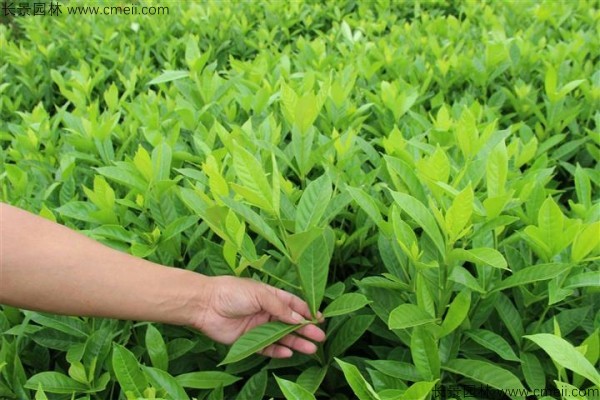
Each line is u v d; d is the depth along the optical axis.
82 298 1.32
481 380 1.31
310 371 1.56
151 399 1.21
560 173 2.46
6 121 3.12
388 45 3.52
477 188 1.80
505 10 4.01
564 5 3.90
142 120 2.42
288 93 1.89
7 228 1.25
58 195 2.19
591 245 1.32
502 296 1.53
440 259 1.52
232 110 2.52
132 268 1.39
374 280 1.51
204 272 1.84
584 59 3.26
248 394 1.46
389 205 1.88
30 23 4.55
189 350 1.62
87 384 1.46
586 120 2.64
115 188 2.20
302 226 1.44
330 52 3.67
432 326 1.34
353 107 2.43
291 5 4.41
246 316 1.58
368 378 1.58
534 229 1.38
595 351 1.27
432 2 4.62
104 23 4.36
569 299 1.63
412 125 2.34
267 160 1.96
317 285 1.50
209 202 1.46
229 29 4.14
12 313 1.73
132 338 1.74
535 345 1.49
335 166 1.99
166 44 3.94
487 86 2.99
